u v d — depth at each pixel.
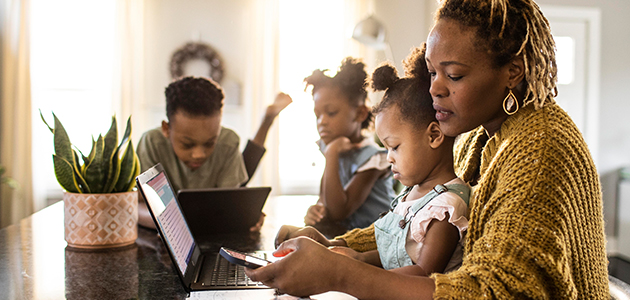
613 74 4.19
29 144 4.05
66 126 4.20
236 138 1.96
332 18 4.46
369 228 1.04
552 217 0.63
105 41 4.22
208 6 4.34
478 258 0.65
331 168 1.69
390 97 0.87
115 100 4.16
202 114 1.64
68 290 0.88
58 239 1.30
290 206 1.92
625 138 4.20
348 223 1.65
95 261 1.08
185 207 1.36
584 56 4.15
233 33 4.38
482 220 0.71
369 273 0.65
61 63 4.18
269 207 1.89
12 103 4.02
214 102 1.67
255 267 0.72
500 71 0.70
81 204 1.19
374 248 1.01
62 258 1.11
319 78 1.78
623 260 3.95
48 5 4.14
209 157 1.85
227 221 1.42
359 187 1.70
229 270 1.00
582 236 0.68
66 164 1.21
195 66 4.34
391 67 0.90
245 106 4.41
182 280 0.84
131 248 1.22
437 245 0.78
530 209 0.64
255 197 1.44
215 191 1.37
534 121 0.70
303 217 1.69
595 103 4.15
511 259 0.62
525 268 0.61
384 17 4.45
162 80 4.32
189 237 1.12
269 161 4.29
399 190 2.14
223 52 4.38
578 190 0.67
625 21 4.17
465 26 0.69
